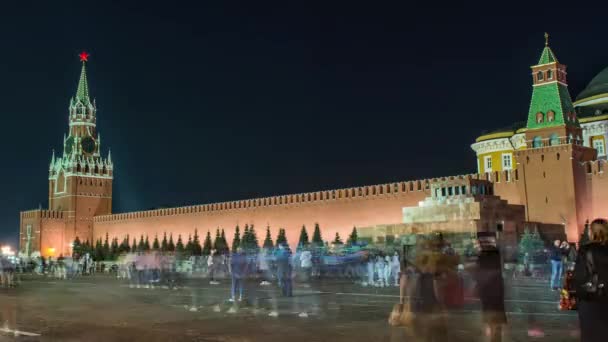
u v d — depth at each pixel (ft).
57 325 60.85
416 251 37.58
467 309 66.33
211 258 148.05
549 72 210.18
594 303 27.09
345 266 170.19
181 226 332.80
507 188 213.66
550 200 200.34
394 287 110.63
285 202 278.26
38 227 394.52
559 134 202.49
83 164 414.00
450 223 179.83
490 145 273.33
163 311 72.84
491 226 176.76
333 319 62.28
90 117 427.74
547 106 207.51
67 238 401.90
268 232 268.41
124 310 74.49
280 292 99.45
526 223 182.70
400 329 53.83
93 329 57.72
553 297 82.79
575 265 28.27
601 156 232.53
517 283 112.47
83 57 437.99
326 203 260.62
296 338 50.37
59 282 145.59
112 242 362.33
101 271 239.71
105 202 419.54
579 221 195.83
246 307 75.36
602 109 245.04
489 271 36.55
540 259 145.48
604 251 27.30
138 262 127.85
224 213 308.60
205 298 90.84
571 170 196.95
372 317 63.62
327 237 257.14
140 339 51.37
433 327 36.09
